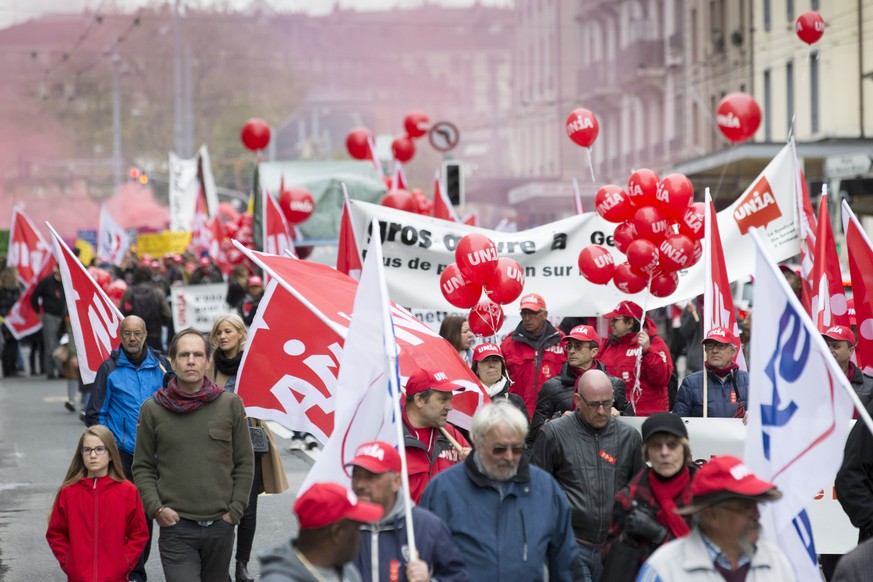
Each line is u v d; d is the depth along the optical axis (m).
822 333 14.02
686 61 82.25
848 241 13.77
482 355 14.05
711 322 14.02
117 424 14.42
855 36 57.09
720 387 14.57
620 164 97.81
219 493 12.20
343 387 9.92
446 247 18.89
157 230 83.75
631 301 16.44
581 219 19.12
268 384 13.09
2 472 22.28
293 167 40.62
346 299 12.73
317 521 7.40
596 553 11.29
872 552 8.23
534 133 126.69
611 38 99.12
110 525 12.28
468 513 9.45
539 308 16.41
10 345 40.50
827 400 8.92
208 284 36.44
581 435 11.40
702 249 16.03
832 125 58.38
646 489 9.67
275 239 28.52
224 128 149.75
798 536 9.61
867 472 11.11
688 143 81.81
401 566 8.70
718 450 12.93
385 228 18.78
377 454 8.61
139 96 153.00
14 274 40.53
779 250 18.53
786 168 18.52
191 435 12.19
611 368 16.36
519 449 9.32
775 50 66.19
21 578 15.28
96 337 15.57
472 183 101.88
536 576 9.44
